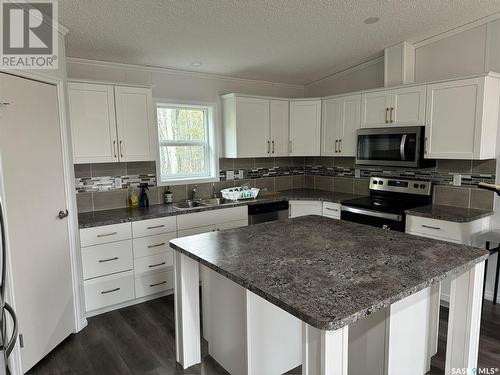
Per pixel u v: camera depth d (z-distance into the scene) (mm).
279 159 4867
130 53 3266
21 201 2156
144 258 3205
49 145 2426
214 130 4234
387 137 3553
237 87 4398
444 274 1597
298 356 2186
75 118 3021
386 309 1724
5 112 2031
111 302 3049
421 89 3279
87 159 3107
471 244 2996
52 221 2453
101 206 3486
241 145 4121
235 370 2111
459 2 2668
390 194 3936
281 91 4801
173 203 3908
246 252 1944
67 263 2627
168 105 3936
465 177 3307
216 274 2182
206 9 2490
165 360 2363
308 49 3510
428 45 3465
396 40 3404
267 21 2766
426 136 3279
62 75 2578
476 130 2928
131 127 3336
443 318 2846
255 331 1962
